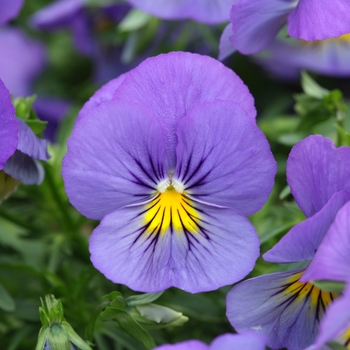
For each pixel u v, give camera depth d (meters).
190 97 0.26
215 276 0.25
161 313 0.26
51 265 0.31
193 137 0.25
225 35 0.28
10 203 0.33
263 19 0.27
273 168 0.25
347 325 0.23
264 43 0.28
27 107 0.28
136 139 0.25
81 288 0.30
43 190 0.33
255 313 0.25
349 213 0.23
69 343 0.26
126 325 0.26
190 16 0.32
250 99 0.26
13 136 0.25
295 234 0.24
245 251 0.25
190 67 0.26
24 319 0.30
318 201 0.25
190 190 0.26
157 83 0.26
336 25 0.25
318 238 0.24
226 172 0.25
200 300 0.30
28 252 0.33
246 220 0.25
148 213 0.25
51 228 0.34
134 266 0.25
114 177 0.25
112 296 0.26
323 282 0.24
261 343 0.23
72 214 0.34
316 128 0.33
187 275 0.25
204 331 0.31
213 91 0.26
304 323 0.25
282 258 0.24
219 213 0.25
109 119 0.25
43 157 0.27
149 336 0.26
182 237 0.25
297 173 0.25
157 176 0.26
